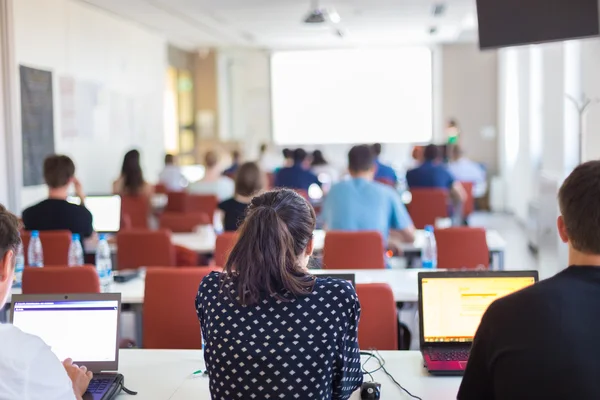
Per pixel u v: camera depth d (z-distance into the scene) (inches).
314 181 337.7
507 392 61.2
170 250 192.2
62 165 183.8
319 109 560.1
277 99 564.7
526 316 61.2
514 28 185.0
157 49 475.2
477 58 541.6
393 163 552.1
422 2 366.0
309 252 79.5
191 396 91.6
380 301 114.7
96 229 221.1
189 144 572.1
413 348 169.8
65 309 97.9
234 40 514.9
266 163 520.1
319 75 558.3
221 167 561.3
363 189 190.1
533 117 405.7
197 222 244.5
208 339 76.2
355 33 486.6
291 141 564.7
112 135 393.4
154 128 469.7
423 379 95.4
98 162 373.4
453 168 428.1
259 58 562.9
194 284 127.0
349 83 554.9
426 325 102.7
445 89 547.5
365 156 190.9
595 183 61.1
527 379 60.3
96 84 369.7
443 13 404.5
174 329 127.6
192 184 331.6
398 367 100.7
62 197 185.6
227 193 329.7
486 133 545.6
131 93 424.8
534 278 102.0
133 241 192.1
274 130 566.9
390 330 114.3
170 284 127.3
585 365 59.2
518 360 60.7
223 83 567.5
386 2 364.5
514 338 61.2
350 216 188.9
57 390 68.8
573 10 176.4
